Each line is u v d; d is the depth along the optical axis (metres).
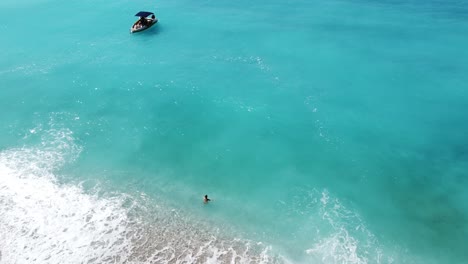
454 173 34.75
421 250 27.97
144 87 48.53
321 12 72.81
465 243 28.47
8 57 56.53
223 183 33.91
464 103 44.16
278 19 69.88
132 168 35.47
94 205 31.00
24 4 79.69
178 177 34.50
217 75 51.06
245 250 27.50
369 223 30.00
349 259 27.12
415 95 45.91
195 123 41.84
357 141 38.91
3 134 39.59
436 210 31.20
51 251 26.98
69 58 56.28
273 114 43.00
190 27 67.00
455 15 68.50
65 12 75.06
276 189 33.31
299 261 26.88
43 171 34.50
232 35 63.19
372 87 47.66
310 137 39.53
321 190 33.16
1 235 28.03
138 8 76.69
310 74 50.81
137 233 28.48
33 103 45.19
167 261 26.31
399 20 67.56
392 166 35.72
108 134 40.06
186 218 30.05
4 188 32.28
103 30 66.19
